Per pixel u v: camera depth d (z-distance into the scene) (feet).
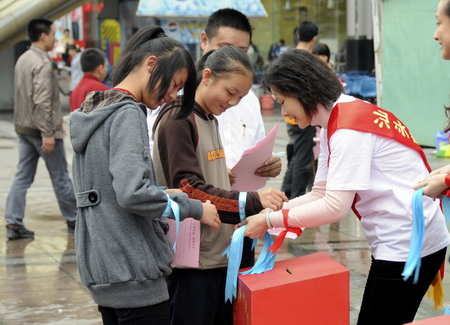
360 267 17.90
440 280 9.85
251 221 9.14
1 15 44.98
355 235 21.27
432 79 35.70
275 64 9.20
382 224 9.08
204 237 9.61
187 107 8.86
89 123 8.08
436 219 9.28
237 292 8.98
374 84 45.60
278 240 9.05
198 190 9.10
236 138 12.14
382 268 9.15
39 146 21.38
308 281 8.68
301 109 9.15
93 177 8.11
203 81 9.57
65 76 69.82
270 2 73.82
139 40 8.56
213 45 12.19
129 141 7.86
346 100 9.10
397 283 9.16
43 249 20.18
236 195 9.18
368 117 8.91
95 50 22.18
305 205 8.98
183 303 9.71
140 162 7.84
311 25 25.89
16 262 18.89
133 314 8.21
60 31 71.05
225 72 9.32
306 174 24.18
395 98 37.78
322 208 8.84
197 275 9.67
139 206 7.80
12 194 21.35
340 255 19.06
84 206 8.19
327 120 9.18
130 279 8.06
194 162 9.25
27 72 21.08
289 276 8.82
